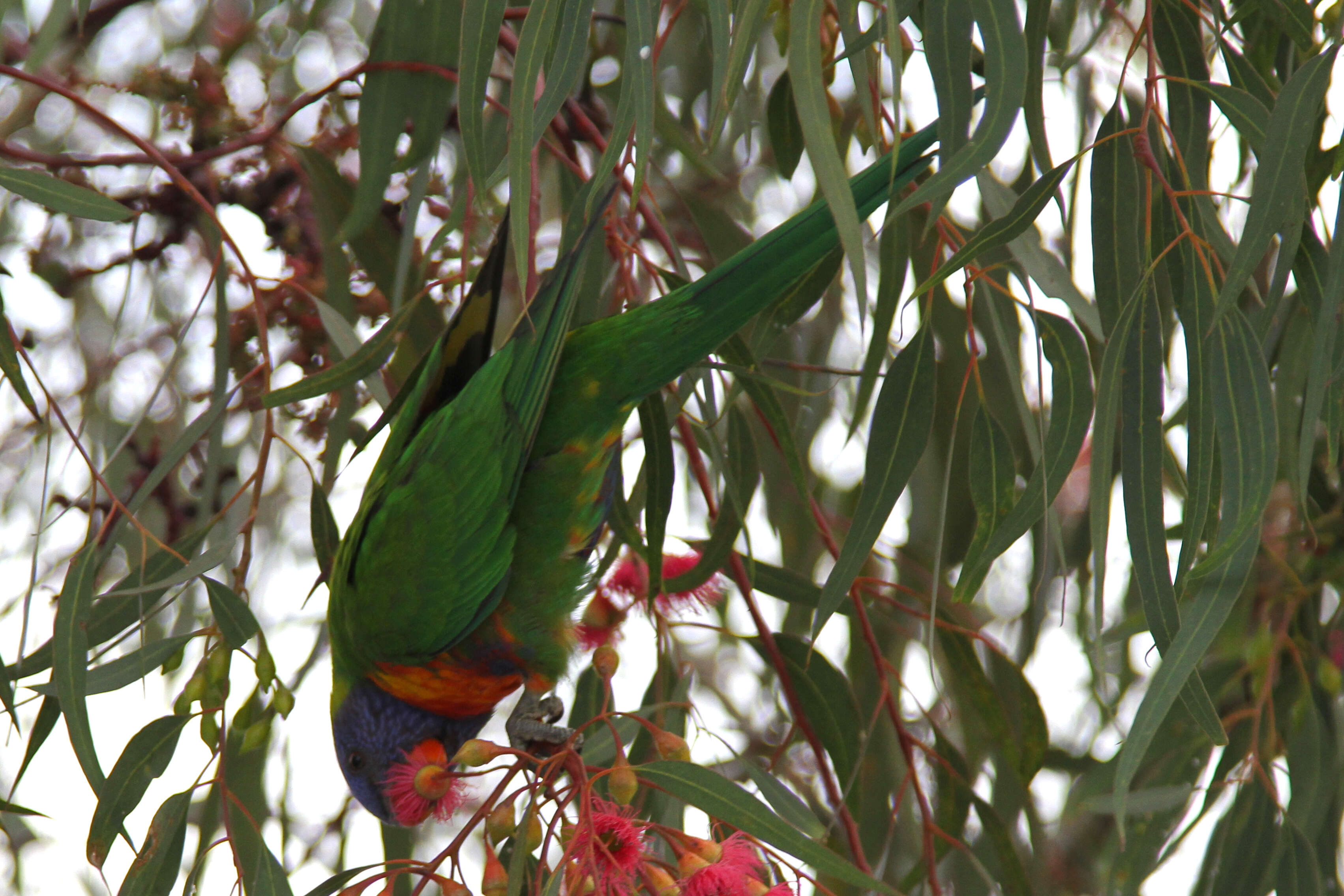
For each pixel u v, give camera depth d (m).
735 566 6.21
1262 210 3.81
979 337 7.61
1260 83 4.95
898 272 5.66
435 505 5.36
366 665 5.66
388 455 5.87
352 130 7.48
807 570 8.20
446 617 5.37
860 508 4.86
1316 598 6.75
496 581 5.38
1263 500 3.89
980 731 7.91
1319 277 4.57
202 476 7.41
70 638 4.49
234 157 6.94
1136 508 4.21
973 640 7.24
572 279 5.26
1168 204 4.65
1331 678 6.55
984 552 4.59
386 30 5.61
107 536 5.39
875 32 3.78
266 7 7.36
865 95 3.80
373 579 5.43
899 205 4.00
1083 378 4.63
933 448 7.80
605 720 4.84
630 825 3.96
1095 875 8.70
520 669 5.64
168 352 7.68
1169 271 4.71
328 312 5.36
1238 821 6.14
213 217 5.06
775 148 6.55
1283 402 5.70
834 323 8.45
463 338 5.74
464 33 3.80
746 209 8.92
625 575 6.36
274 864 4.55
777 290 5.19
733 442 6.47
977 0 3.73
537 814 4.16
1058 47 6.76
